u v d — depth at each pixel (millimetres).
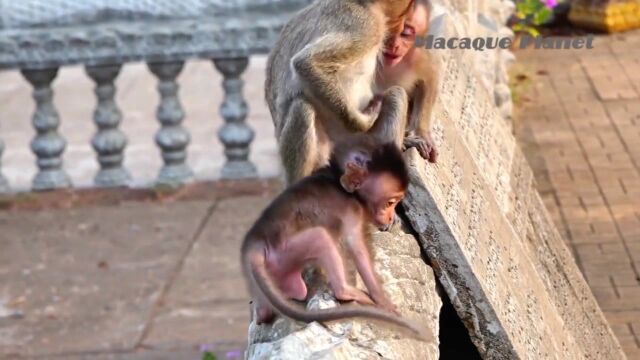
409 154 6168
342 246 5414
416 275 5719
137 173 15117
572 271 9570
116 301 11562
